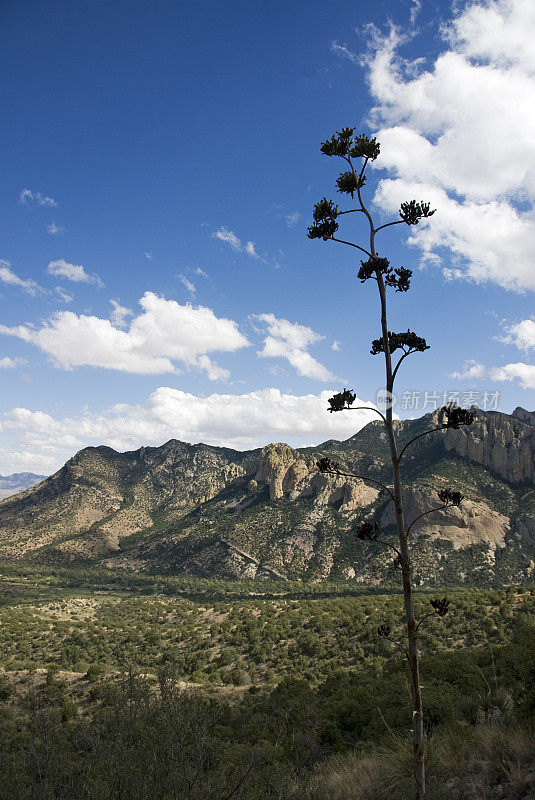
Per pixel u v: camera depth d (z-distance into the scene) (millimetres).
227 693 36875
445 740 8438
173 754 6055
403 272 4836
